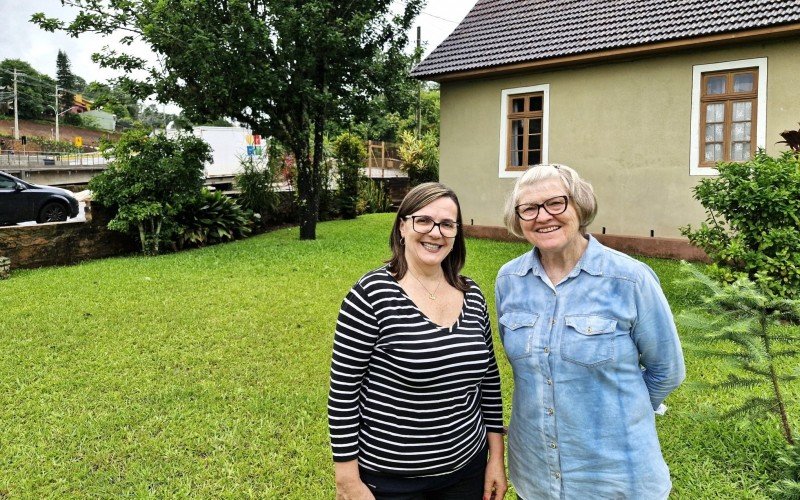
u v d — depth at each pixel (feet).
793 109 30.27
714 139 33.01
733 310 8.95
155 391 15.03
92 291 25.94
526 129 40.52
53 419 13.50
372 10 41.96
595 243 6.27
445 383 6.40
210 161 42.29
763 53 30.83
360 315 6.41
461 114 43.09
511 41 40.75
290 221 55.93
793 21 28.53
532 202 6.18
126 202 37.60
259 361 17.16
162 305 23.25
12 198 45.91
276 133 42.16
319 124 42.70
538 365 6.23
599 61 36.17
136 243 40.45
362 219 58.08
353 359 6.44
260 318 21.31
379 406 6.47
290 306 22.93
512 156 41.47
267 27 37.93
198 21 36.47
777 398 9.93
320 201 57.41
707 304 9.07
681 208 33.94
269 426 13.09
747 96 31.68
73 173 128.06
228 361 17.17
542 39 39.11
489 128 41.70
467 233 43.24
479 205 42.63
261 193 50.60
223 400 14.51
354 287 6.59
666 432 12.49
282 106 40.91
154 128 44.24
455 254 7.14
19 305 23.71
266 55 39.37
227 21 38.55
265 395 14.80
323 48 40.04
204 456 11.98
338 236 44.29
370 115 44.60
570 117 37.99
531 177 6.32
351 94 42.70
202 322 20.89
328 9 39.73
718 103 32.71
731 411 10.46
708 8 33.04
